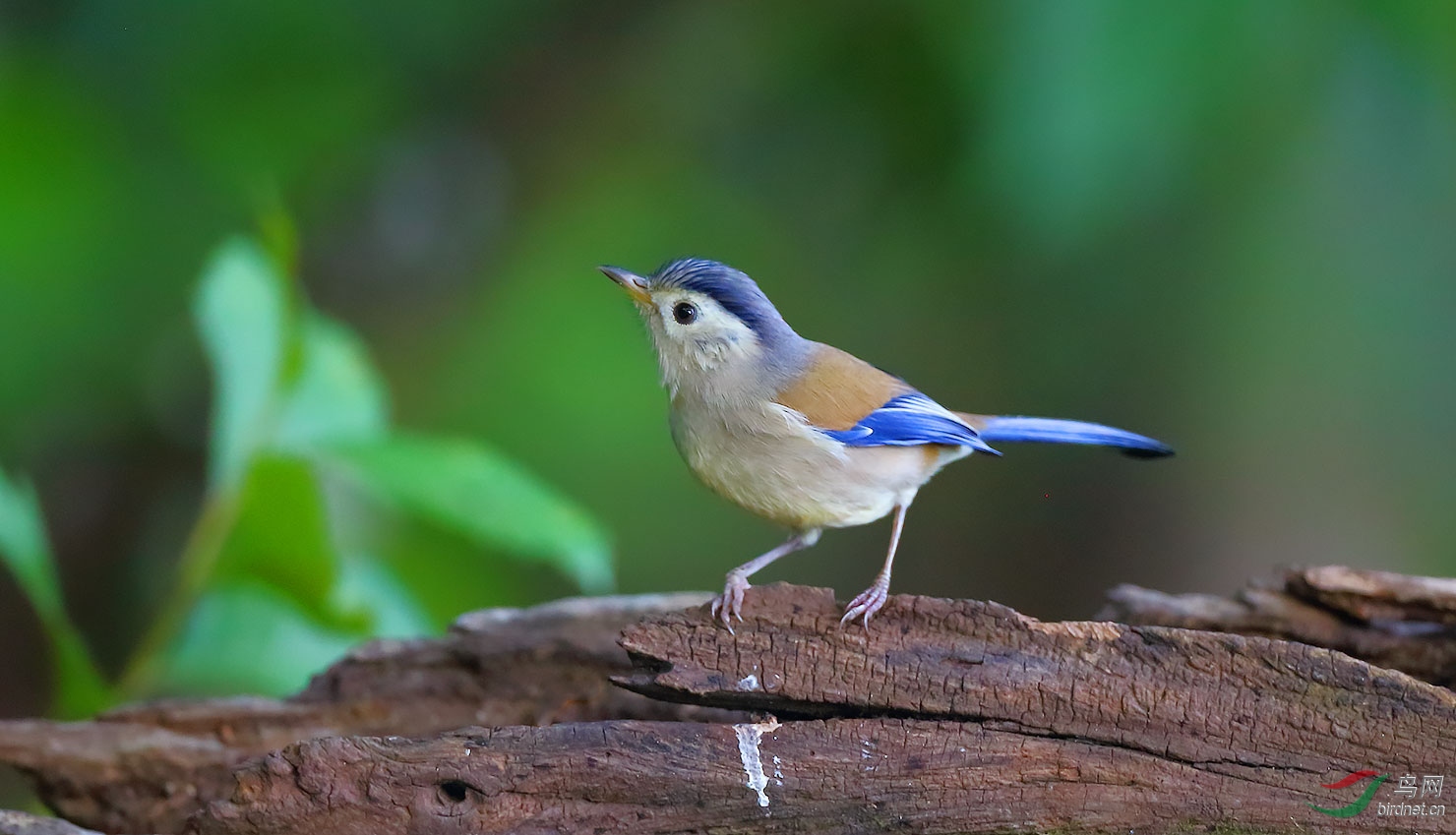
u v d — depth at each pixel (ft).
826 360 29.25
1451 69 35.96
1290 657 22.03
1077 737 22.34
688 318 28.37
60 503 45.65
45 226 41.86
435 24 45.32
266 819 21.50
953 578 49.21
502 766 21.74
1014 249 41.45
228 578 30.66
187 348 43.29
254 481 29.12
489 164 48.62
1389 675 21.86
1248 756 22.11
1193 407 44.19
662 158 48.06
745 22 45.24
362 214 48.52
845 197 44.86
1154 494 46.62
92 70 42.91
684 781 21.94
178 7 42.93
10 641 44.98
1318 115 37.29
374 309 48.60
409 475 28.50
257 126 44.27
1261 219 39.52
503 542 28.37
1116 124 35.45
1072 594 47.80
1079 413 45.37
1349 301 40.45
